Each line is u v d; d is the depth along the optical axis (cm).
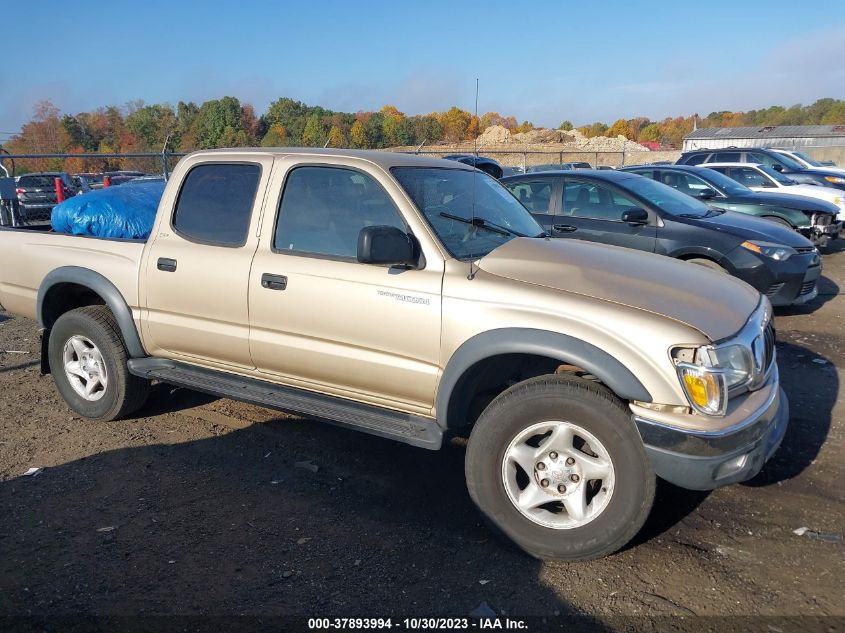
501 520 340
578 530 327
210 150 467
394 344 373
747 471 323
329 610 301
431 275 365
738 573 325
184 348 463
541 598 309
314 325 398
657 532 362
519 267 362
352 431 495
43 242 522
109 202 523
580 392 324
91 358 507
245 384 443
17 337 747
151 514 382
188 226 460
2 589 316
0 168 1236
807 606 300
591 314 326
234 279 425
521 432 336
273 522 374
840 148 3691
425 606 304
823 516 374
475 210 420
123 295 478
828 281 1034
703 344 313
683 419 309
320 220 410
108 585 319
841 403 538
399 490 409
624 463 318
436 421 374
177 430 498
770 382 358
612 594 311
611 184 822
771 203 1083
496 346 340
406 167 416
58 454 460
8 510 387
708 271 410
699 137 4916
